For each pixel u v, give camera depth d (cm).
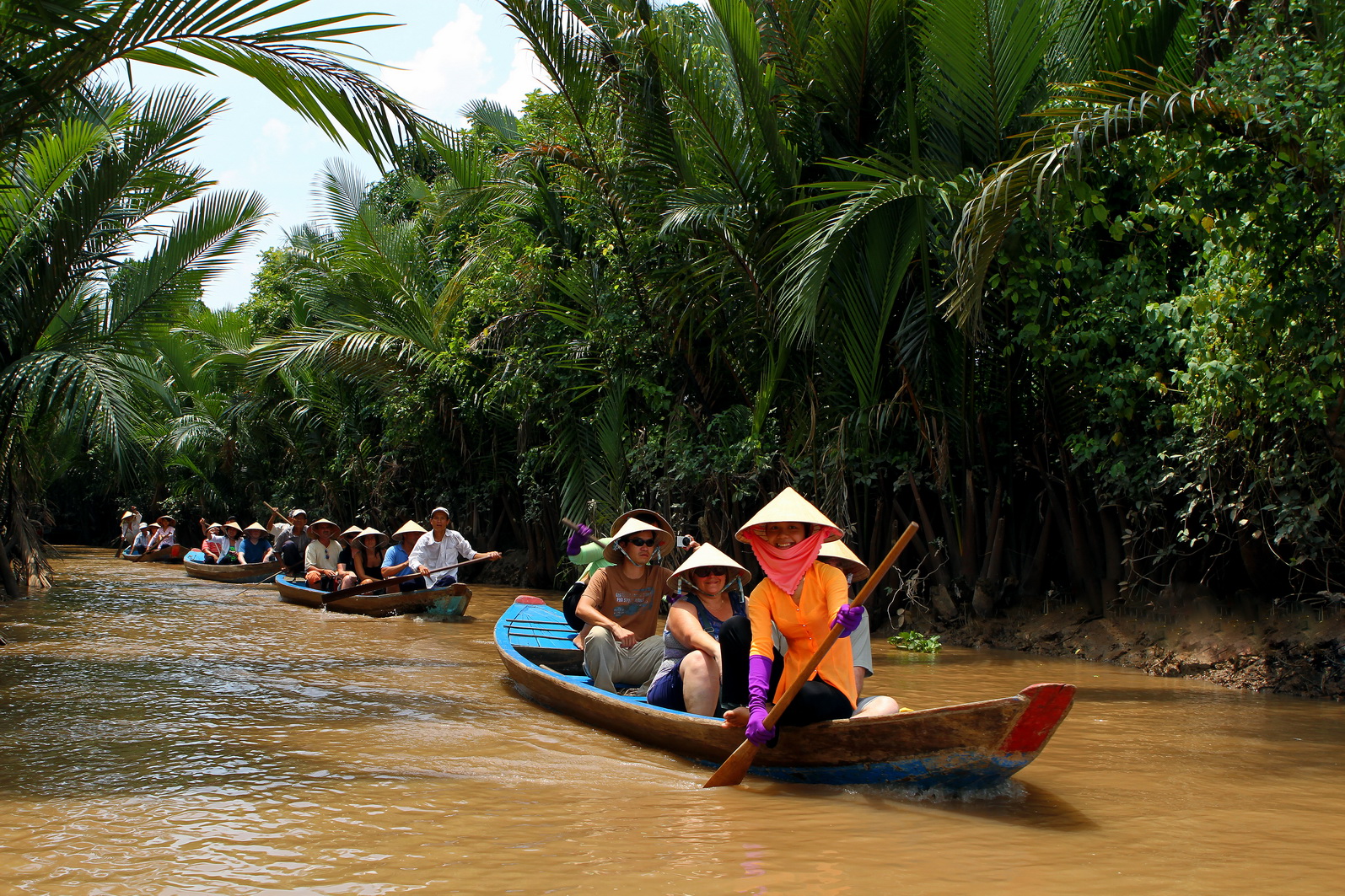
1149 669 776
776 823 379
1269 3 684
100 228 1155
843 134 1009
